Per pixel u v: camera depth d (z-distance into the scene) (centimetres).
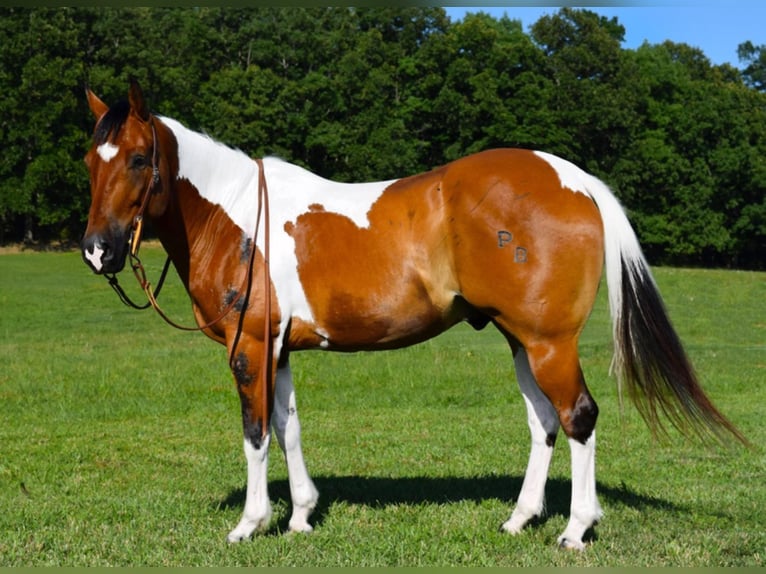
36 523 503
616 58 5241
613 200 438
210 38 5109
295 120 4681
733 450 712
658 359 430
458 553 436
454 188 442
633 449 727
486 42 5219
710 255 5438
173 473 644
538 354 431
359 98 4850
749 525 485
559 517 497
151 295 474
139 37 4612
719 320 2095
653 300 433
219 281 459
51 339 1630
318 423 862
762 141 5138
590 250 426
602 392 1057
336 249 454
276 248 456
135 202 444
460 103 4916
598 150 5219
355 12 5584
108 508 538
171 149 459
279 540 458
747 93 5550
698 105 5231
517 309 429
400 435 794
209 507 540
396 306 450
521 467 658
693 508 523
